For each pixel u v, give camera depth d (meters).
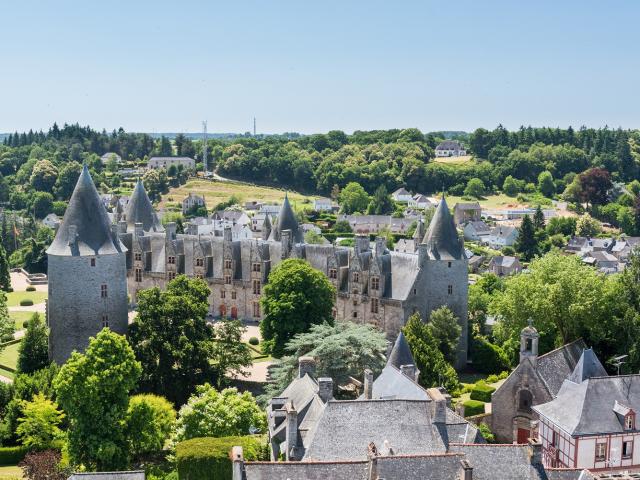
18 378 106.50
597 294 115.19
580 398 83.56
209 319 165.50
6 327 133.50
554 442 85.12
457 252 141.12
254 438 84.88
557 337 121.12
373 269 143.50
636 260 118.94
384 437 67.81
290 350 120.75
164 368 112.06
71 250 119.06
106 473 65.81
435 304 140.75
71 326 120.12
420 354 112.19
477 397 111.19
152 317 113.69
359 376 107.12
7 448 96.06
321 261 155.12
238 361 118.62
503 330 126.38
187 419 91.62
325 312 131.62
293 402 82.75
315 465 59.00
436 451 66.88
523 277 125.56
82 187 122.12
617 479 71.50
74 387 88.56
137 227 174.88
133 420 92.44
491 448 62.16
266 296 135.88
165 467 93.69
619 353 111.12
